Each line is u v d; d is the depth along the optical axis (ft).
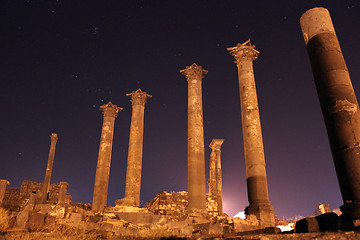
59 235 30.96
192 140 63.10
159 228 43.11
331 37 32.22
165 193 83.20
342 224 20.57
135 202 70.28
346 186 26.04
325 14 33.76
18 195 95.86
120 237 34.94
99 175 77.61
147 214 50.62
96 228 38.45
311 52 32.76
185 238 30.35
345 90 28.96
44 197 72.74
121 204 60.03
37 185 99.09
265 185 50.26
